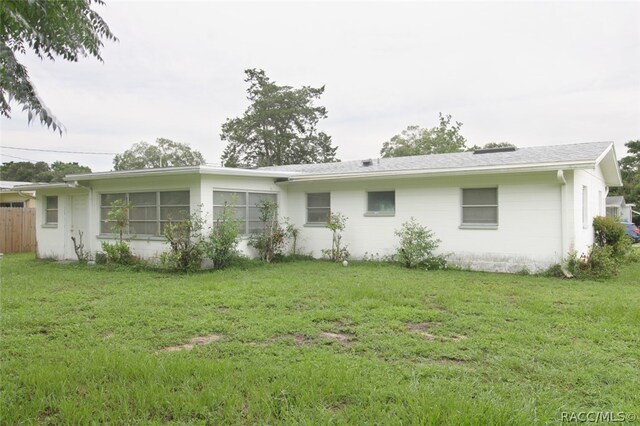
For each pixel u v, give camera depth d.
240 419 3.16
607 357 4.38
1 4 2.64
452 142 36.69
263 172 12.98
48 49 3.44
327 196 14.07
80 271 11.34
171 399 3.41
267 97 35.88
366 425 3.00
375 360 4.34
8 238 17.72
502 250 10.91
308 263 12.70
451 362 4.36
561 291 8.08
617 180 16.02
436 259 11.59
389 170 12.11
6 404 3.34
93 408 3.28
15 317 6.16
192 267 10.94
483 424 2.95
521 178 10.65
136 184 12.89
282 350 4.69
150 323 5.86
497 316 6.14
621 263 12.13
